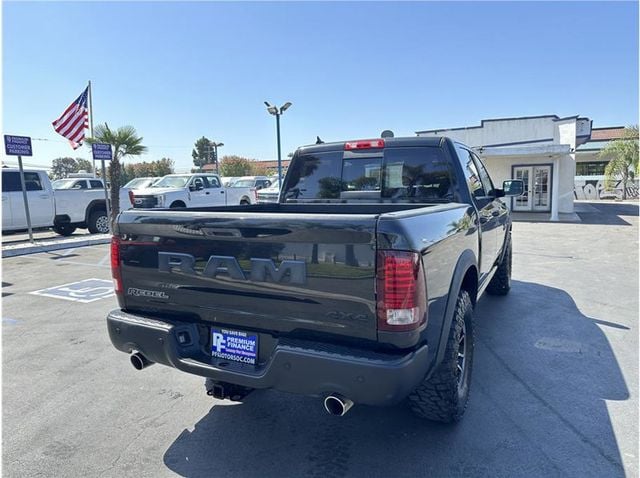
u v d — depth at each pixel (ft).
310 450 9.05
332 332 7.48
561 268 27.20
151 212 9.09
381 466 8.46
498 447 8.97
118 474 8.43
